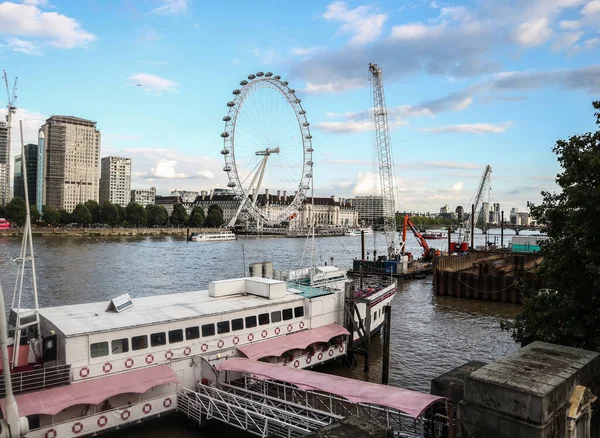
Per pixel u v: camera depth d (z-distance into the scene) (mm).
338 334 40375
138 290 85375
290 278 51031
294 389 31172
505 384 13250
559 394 13242
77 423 26047
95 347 27828
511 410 13023
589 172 24500
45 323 30422
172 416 31547
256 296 39625
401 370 44031
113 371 28375
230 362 31641
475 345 53438
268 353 34438
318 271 53219
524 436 12648
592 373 15414
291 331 38469
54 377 26141
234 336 34406
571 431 13406
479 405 13688
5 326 13281
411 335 57750
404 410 21609
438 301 82938
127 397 28359
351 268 127688
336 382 26391
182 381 31422
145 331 29922
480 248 147625
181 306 35062
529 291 30188
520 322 28562
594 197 22922
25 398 24781
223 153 167000
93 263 119562
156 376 28828
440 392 23156
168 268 116500
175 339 31328
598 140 25719
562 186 26766
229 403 29031
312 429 25656
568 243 25359
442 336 57500
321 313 41281
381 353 49188
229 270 115562
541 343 17531
